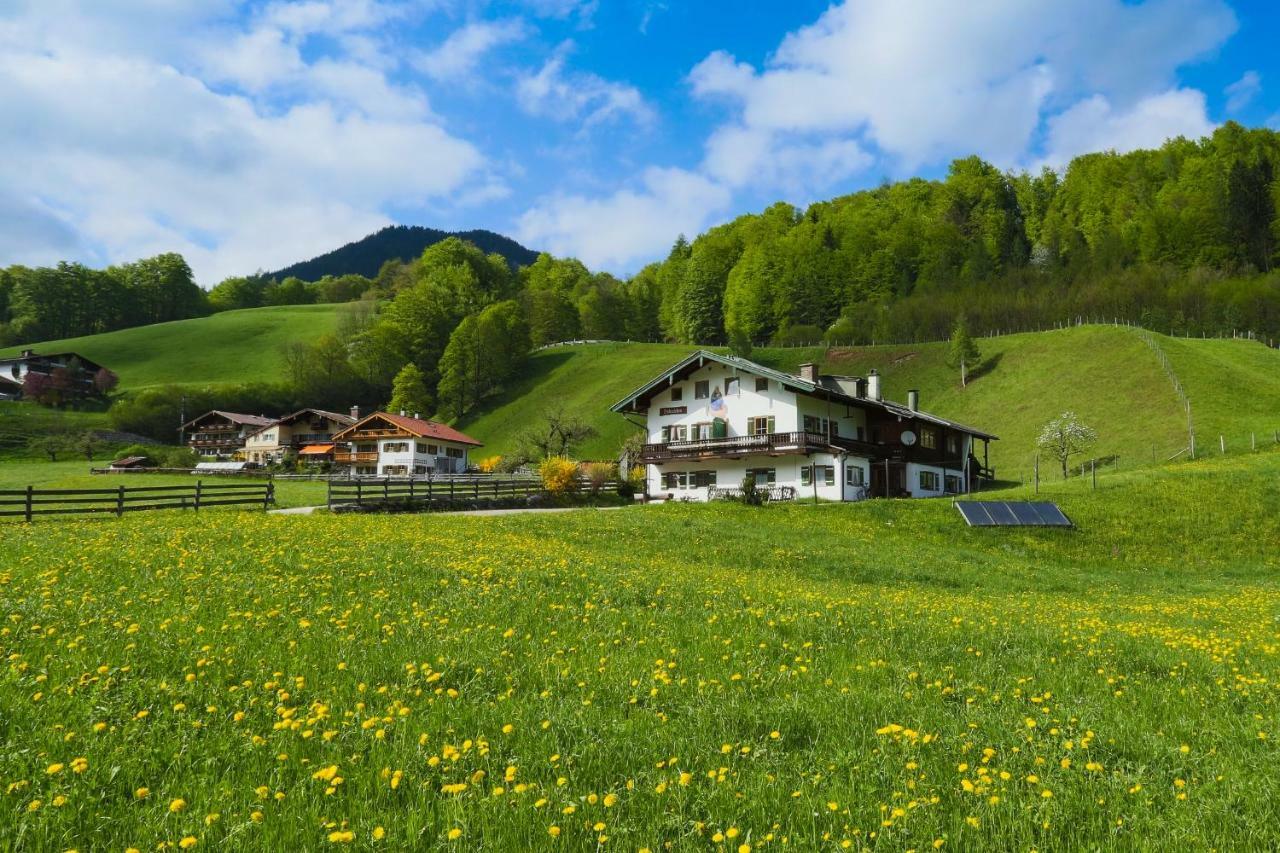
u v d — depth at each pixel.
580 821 4.78
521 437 102.25
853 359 121.75
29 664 7.50
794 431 52.47
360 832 4.58
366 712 6.72
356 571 14.44
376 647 8.94
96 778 5.23
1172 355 87.25
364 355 152.62
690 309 169.12
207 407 126.50
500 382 140.25
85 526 24.58
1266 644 12.77
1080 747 6.46
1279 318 112.50
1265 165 166.00
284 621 10.16
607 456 102.19
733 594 14.94
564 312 170.62
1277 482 40.75
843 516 38.88
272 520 28.22
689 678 8.30
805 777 5.67
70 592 11.21
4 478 65.25
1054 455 68.06
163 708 6.60
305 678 7.64
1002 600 19.95
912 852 4.45
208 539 18.81
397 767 5.55
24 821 4.53
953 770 5.89
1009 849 4.70
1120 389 83.88
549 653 9.12
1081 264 151.25
